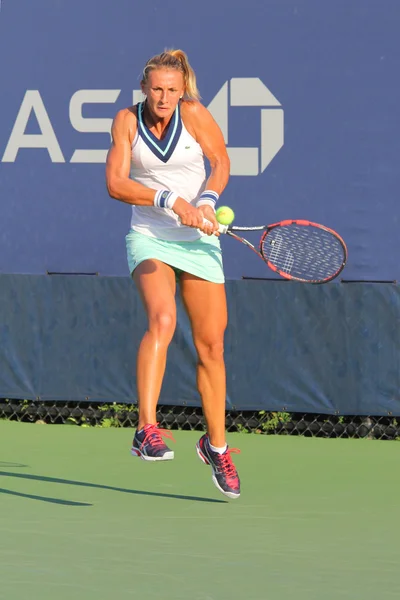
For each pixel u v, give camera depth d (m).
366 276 22.36
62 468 19.12
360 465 19.56
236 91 22.95
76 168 23.97
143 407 14.84
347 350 22.47
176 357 23.45
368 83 22.23
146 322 23.61
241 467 19.31
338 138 22.42
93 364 24.02
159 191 14.77
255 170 22.89
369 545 13.47
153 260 15.35
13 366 24.52
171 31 23.36
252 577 11.95
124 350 23.81
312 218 22.62
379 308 22.27
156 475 18.42
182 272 15.81
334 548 13.30
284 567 12.39
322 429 23.03
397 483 17.80
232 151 22.98
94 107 23.86
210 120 15.51
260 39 22.81
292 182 22.70
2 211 24.42
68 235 24.06
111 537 13.84
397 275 22.22
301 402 22.77
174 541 13.62
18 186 24.30
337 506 15.88
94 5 23.78
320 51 22.47
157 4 23.44
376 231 22.28
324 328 22.59
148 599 11.09
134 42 23.59
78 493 16.81
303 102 22.59
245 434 23.30
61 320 24.16
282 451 21.14
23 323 24.41
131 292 23.69
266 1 22.75
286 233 19.42
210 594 11.29
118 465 19.42
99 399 23.98
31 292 24.31
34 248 24.28
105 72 23.78
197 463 19.59
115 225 23.80
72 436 22.84
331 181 22.48
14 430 23.59
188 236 15.45
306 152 22.62
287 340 22.83
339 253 19.25
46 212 24.17
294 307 22.73
